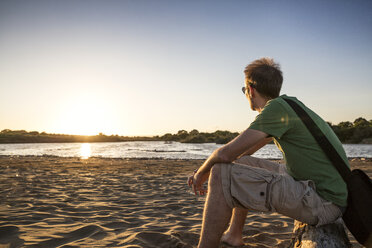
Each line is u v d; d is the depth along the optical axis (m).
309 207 1.50
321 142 1.54
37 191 4.49
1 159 12.77
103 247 2.04
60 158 14.20
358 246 2.26
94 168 8.91
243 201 1.59
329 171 1.52
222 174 1.63
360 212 1.43
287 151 1.62
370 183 1.49
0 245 2.04
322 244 1.53
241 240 2.24
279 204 1.54
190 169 8.83
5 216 2.86
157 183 5.73
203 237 1.61
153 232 2.35
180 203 3.76
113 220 2.82
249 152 2.11
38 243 2.09
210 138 69.75
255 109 2.02
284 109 1.58
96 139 98.25
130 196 4.24
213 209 1.62
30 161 11.66
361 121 88.38
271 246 2.22
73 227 2.53
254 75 1.88
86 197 4.09
